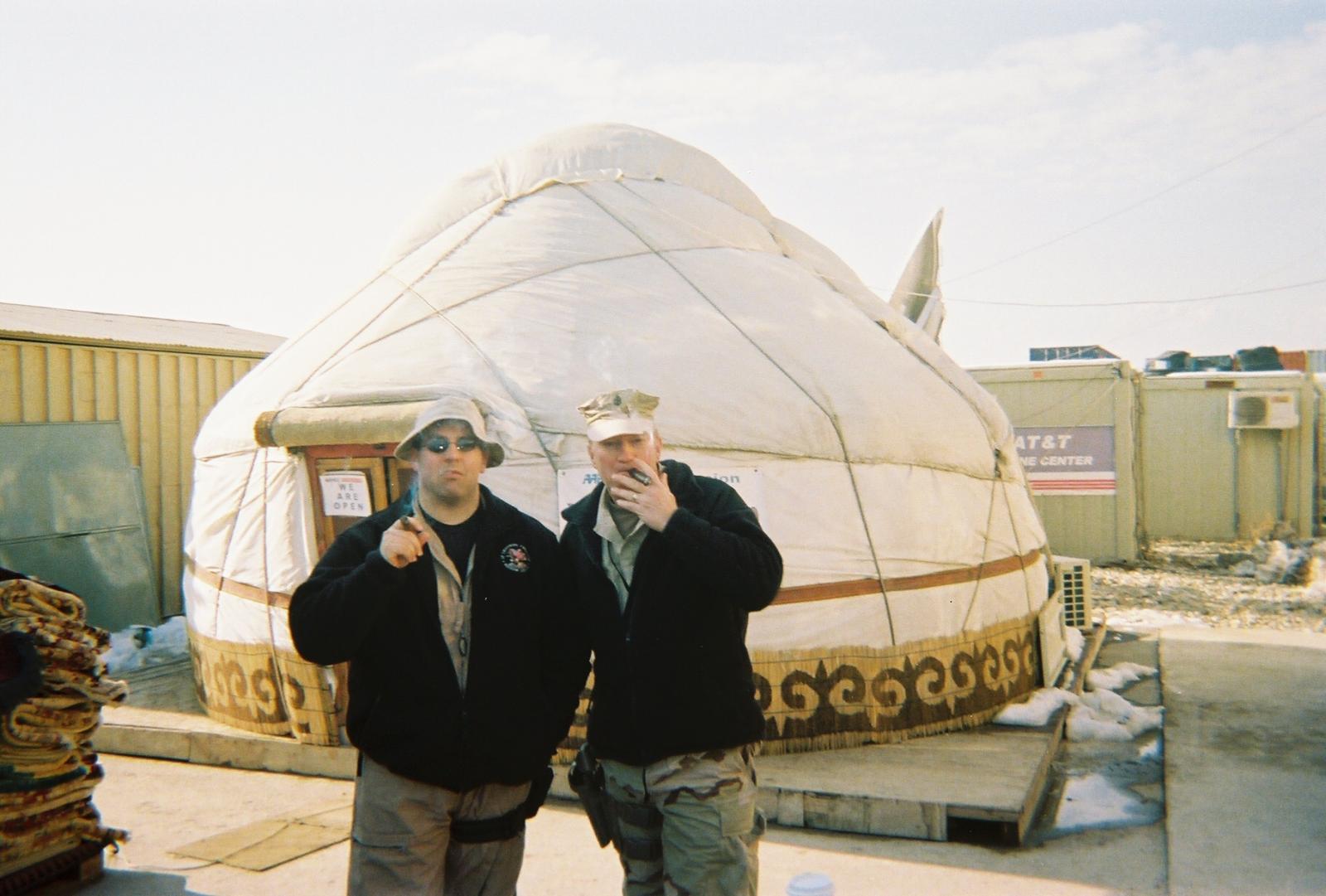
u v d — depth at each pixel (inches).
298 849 187.0
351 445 231.0
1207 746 242.1
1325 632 397.7
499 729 113.9
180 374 422.0
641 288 253.9
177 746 249.3
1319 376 663.8
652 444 115.5
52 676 159.5
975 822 193.0
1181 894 162.1
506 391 231.0
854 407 239.0
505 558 117.6
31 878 161.6
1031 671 266.5
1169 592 489.1
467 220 283.3
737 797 113.0
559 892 166.1
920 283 409.4
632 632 114.7
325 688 231.6
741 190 309.0
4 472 354.9
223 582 254.1
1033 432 590.9
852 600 226.5
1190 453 658.2
